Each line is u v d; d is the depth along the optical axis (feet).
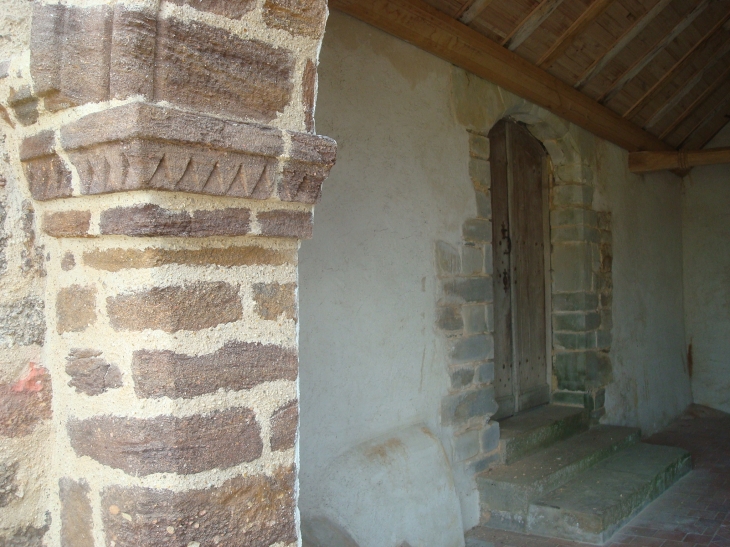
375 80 10.68
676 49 16.97
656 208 21.49
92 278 3.91
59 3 3.69
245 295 4.03
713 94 20.74
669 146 21.74
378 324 10.52
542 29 13.24
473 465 12.53
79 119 3.65
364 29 10.48
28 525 4.12
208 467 3.77
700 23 16.72
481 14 12.05
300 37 4.23
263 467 4.06
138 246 3.65
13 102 3.94
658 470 14.34
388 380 10.67
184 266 3.74
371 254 10.46
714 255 23.03
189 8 3.65
